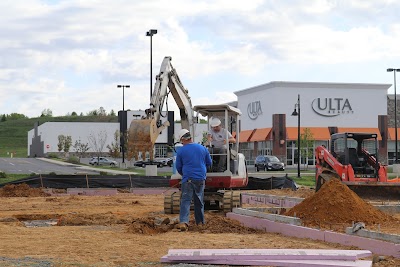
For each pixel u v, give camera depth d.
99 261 9.57
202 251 9.77
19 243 11.45
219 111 20.41
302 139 69.56
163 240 11.96
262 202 22.33
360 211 13.98
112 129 103.44
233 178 19.44
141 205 23.31
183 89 23.02
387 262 9.51
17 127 180.25
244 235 12.94
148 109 20.53
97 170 62.81
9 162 82.31
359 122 73.69
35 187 33.59
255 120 76.56
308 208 14.28
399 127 76.12
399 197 24.11
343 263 8.98
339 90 72.94
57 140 103.38
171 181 19.17
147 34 48.72
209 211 19.86
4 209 21.39
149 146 19.55
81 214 17.39
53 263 9.32
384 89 74.12
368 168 25.58
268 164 64.19
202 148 14.27
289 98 71.81
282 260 9.26
